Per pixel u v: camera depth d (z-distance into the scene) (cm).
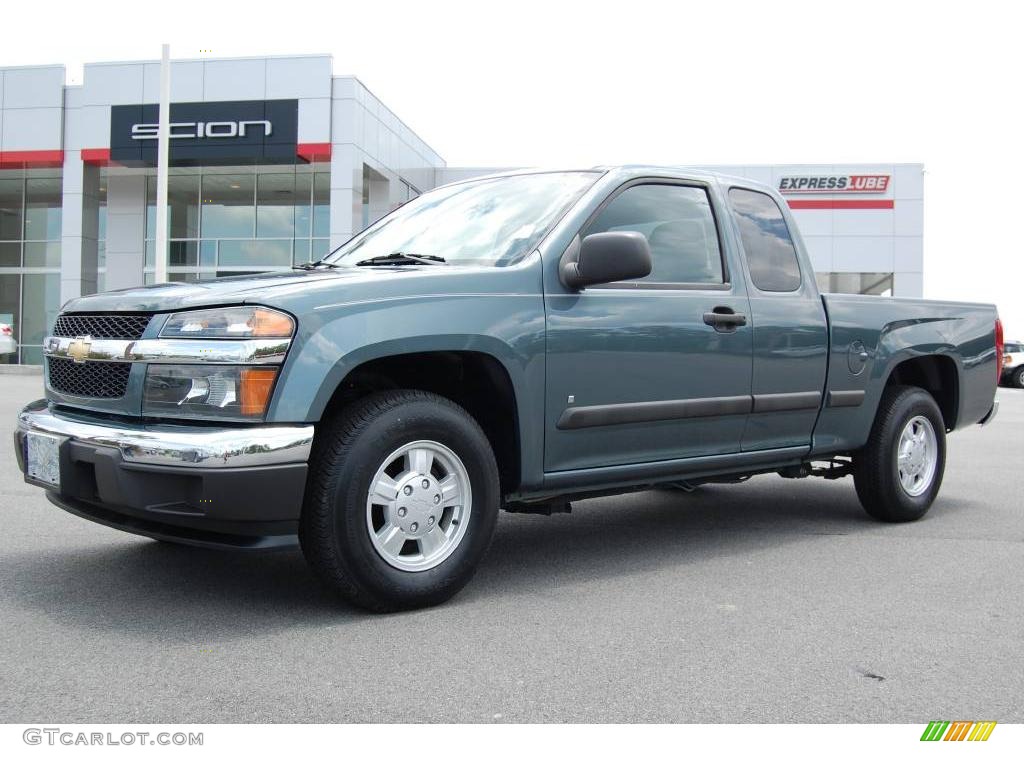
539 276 405
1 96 2558
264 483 330
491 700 284
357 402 364
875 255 2962
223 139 2438
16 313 2862
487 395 408
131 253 2717
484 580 431
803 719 275
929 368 612
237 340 334
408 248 458
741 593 411
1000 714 281
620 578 437
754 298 488
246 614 366
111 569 432
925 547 511
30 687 288
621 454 436
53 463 368
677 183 477
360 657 319
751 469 509
